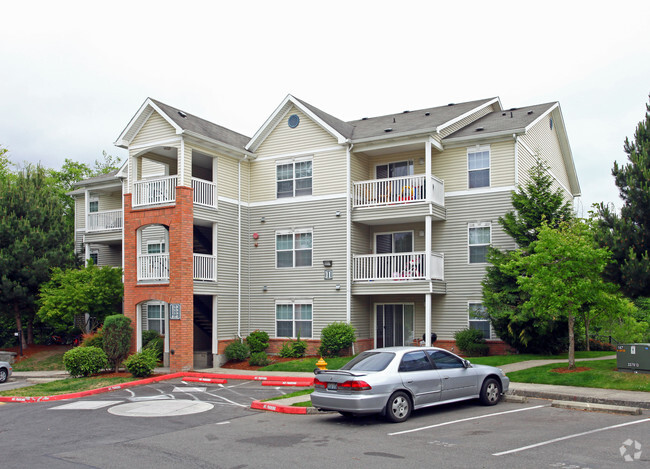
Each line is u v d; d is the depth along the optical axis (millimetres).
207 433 11359
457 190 23562
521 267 18641
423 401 12156
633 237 15711
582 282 16047
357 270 23547
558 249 16312
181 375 21188
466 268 23078
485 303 20672
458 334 22188
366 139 23359
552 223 18406
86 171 49219
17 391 18703
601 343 26391
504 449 9234
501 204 22578
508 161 22625
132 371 20562
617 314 18188
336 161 24266
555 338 21359
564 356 20922
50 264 28812
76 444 10648
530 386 15445
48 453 9953
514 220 21000
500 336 21391
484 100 27516
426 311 22031
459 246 23328
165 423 12562
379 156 25328
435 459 8766
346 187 23891
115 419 13180
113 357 22125
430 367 12531
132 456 9570
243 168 26219
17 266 27938
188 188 22891
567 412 12391
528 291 18078
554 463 8336
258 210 26047
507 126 23234
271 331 25156
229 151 25172
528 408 12945
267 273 25500
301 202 24953
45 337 32219
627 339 25797
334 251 23938
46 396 17094
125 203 24234
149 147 23906
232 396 16422
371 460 8859
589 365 17359
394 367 12031
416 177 22797
